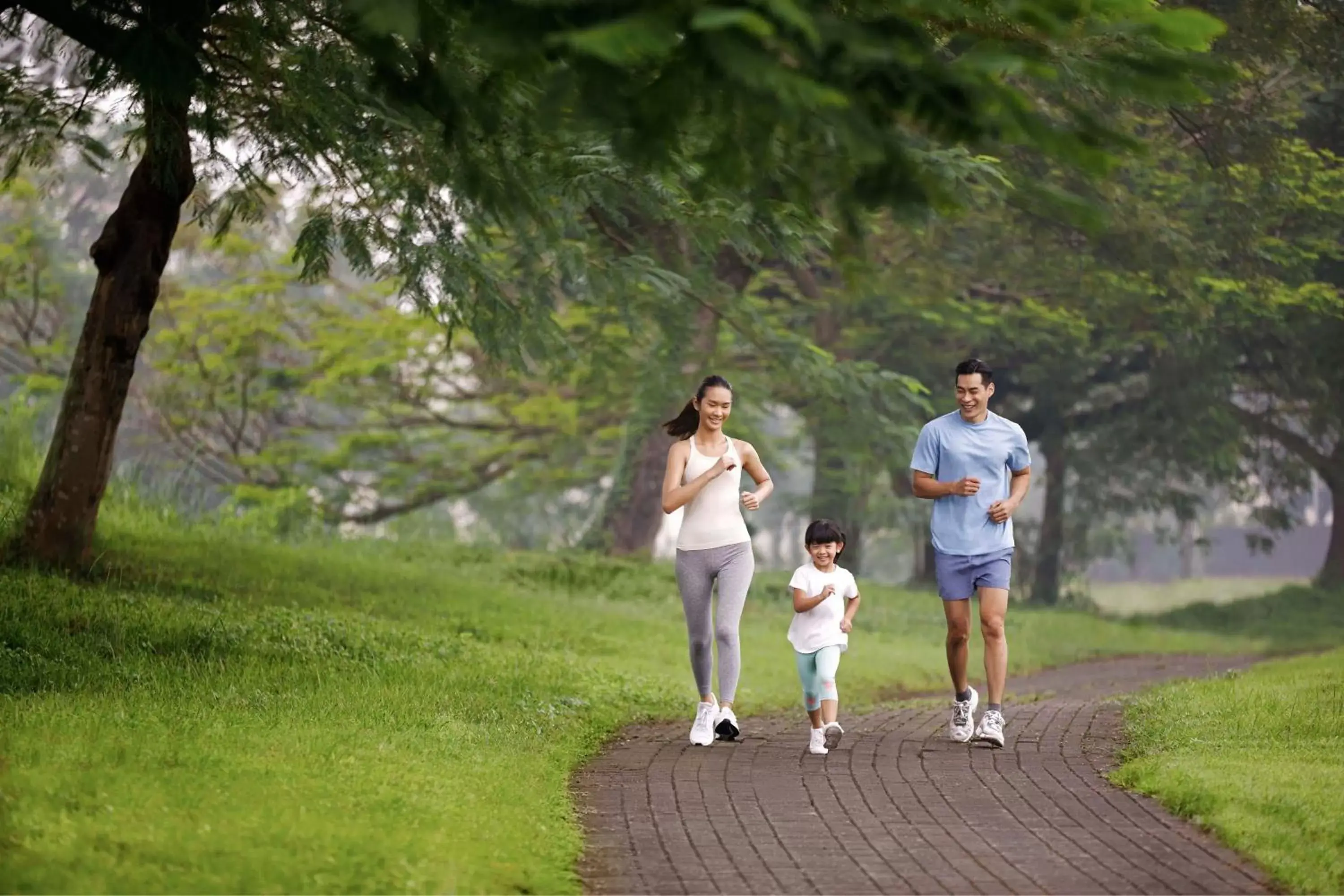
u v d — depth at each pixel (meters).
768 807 7.62
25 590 12.20
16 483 17.09
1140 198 23.06
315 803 6.40
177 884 5.17
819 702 9.48
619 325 23.62
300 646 11.77
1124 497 37.06
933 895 5.86
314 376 33.22
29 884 5.04
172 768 6.84
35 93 12.20
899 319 29.03
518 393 33.81
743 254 14.17
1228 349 29.39
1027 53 5.47
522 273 16.19
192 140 12.06
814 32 4.90
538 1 4.98
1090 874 6.16
